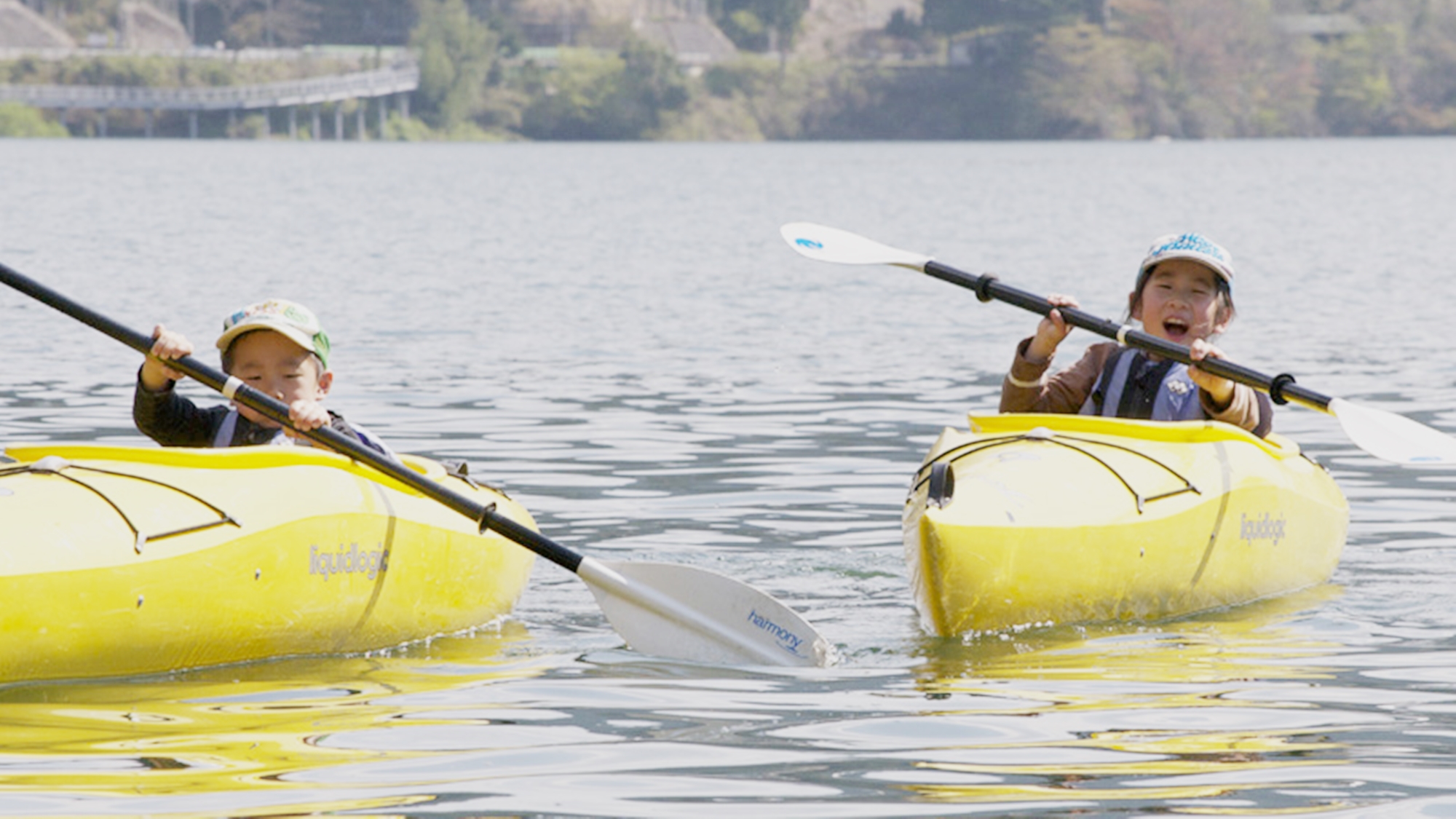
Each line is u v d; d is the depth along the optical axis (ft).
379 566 50.78
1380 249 245.65
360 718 42.24
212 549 46.75
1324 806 35.47
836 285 189.98
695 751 39.52
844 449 86.53
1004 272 206.69
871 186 481.87
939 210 361.92
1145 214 347.97
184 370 51.21
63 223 281.95
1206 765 38.27
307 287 178.60
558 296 173.27
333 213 330.13
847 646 50.78
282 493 49.24
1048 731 41.06
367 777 37.32
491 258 224.53
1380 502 74.59
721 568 61.82
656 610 50.78
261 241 249.14
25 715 41.88
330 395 103.30
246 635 47.62
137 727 41.01
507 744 39.99
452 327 142.72
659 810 35.35
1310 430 94.38
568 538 66.69
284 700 44.01
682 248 248.32
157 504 47.21
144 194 389.19
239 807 35.06
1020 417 59.21
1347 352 127.03
